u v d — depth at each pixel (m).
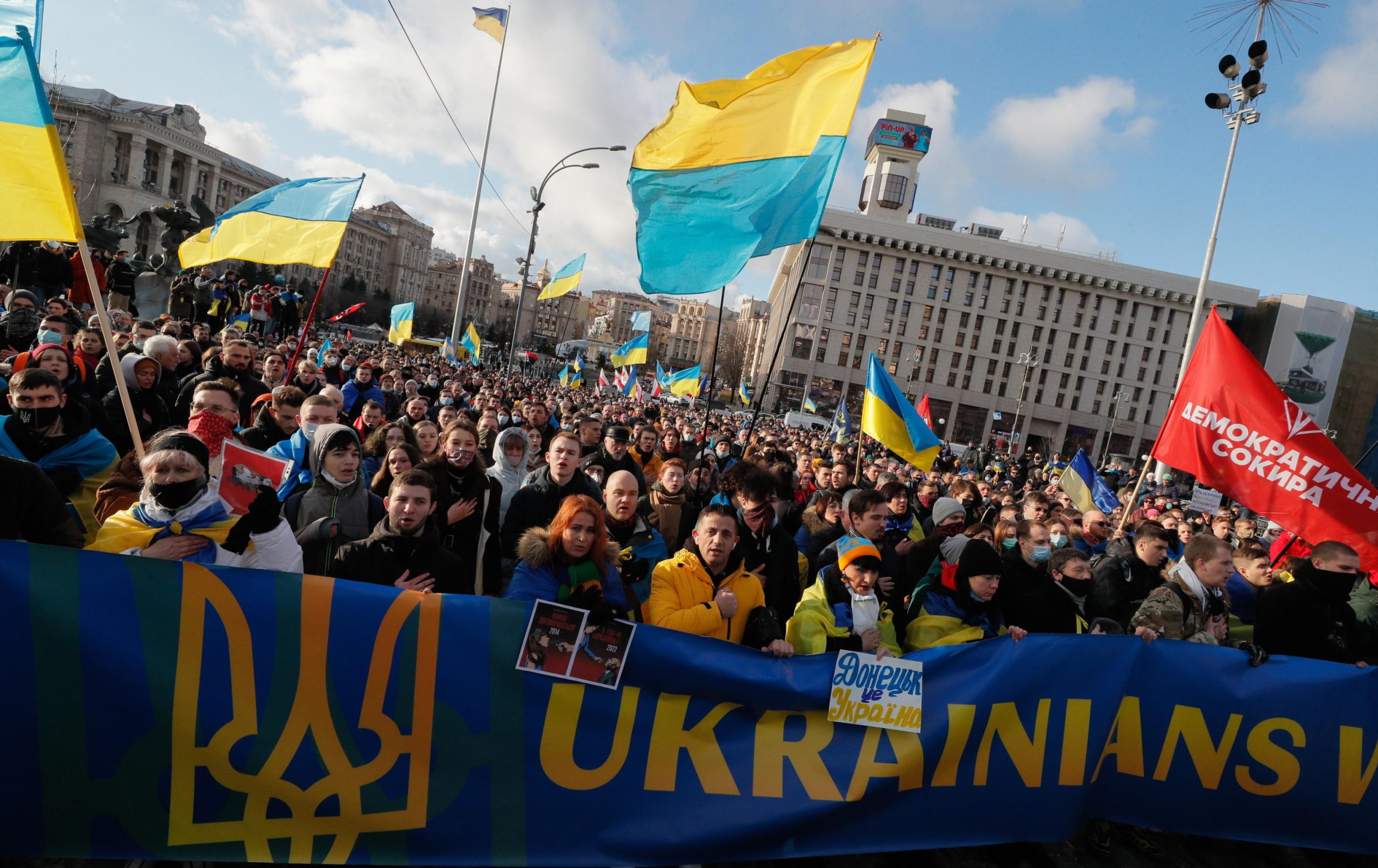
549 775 2.93
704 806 3.07
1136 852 3.76
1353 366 73.50
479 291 151.88
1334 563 3.99
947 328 79.69
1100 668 3.63
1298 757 3.75
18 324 6.89
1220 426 5.14
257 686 2.71
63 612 2.55
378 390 8.99
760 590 3.62
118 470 3.23
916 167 92.94
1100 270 78.44
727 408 56.03
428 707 2.85
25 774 2.50
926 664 3.41
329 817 2.72
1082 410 80.62
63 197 2.92
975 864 3.47
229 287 17.20
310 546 3.61
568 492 4.60
